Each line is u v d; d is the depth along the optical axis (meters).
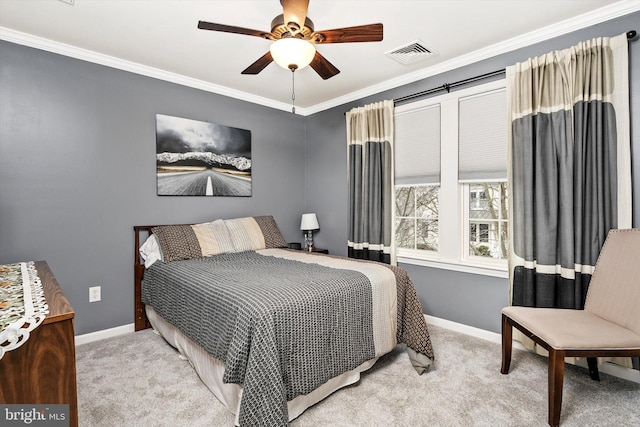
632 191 2.06
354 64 2.96
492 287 2.71
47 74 2.51
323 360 1.74
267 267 2.43
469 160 2.84
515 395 1.91
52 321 1.03
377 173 3.39
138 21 2.24
